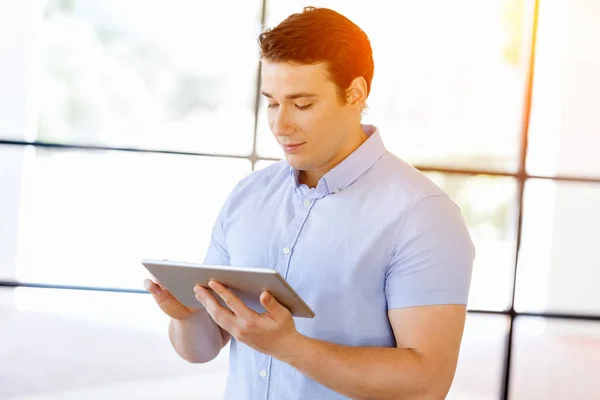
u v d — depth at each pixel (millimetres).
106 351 2861
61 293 2838
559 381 2871
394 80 2920
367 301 1346
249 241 1457
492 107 2916
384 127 2938
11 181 2824
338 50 1308
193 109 2973
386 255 1331
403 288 1305
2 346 2818
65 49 2932
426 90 2926
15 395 2832
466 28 2908
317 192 1405
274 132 1351
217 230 1548
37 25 2816
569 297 2873
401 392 1234
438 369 1255
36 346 2830
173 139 2955
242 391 1433
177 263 1187
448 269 1296
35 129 2834
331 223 1375
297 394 1370
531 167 2848
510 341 2859
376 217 1348
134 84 2984
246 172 2891
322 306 1361
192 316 1476
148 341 2875
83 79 2943
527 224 2855
